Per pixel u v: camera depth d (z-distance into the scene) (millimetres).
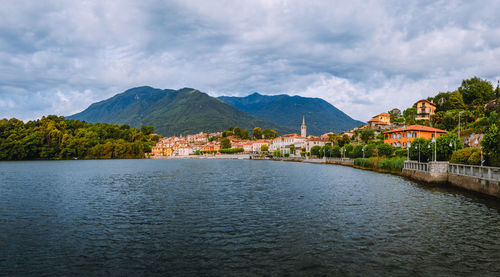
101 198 45094
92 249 23062
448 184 54969
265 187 57344
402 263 20031
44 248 23281
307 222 30188
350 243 23844
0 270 19312
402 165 81938
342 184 61438
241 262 20422
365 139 157375
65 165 137250
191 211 35656
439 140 74500
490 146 49156
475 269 19125
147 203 40875
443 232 26516
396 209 35906
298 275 18422
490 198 40656
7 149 175000
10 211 36031
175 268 19594
